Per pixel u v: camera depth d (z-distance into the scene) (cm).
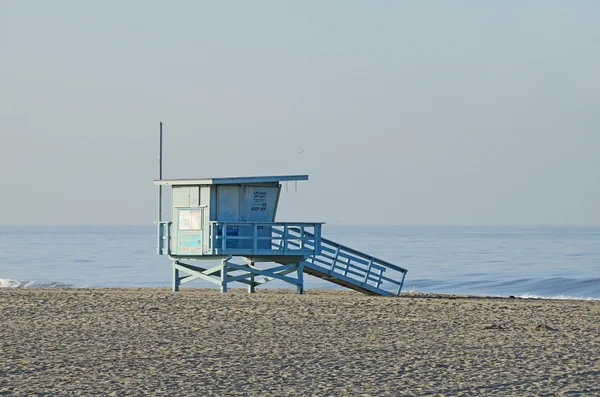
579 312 7956
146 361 4962
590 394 4125
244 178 9888
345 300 8969
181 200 10150
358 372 4656
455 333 6269
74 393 4075
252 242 10069
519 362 4997
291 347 5528
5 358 5022
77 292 10306
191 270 10488
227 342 5731
